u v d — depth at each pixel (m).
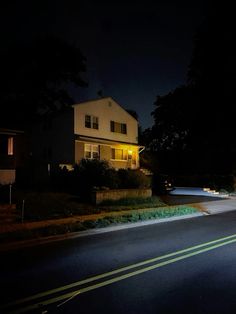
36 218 14.82
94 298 5.95
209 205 22.41
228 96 34.97
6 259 8.68
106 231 13.05
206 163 42.91
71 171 23.36
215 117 36.41
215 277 7.12
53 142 31.50
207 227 13.93
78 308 5.52
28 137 34.09
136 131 36.25
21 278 7.06
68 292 6.24
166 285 6.62
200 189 35.25
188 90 40.09
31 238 10.96
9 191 18.02
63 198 19.70
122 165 34.16
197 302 5.78
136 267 7.86
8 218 14.45
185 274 7.32
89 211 17.23
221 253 9.18
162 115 48.09
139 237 11.69
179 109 43.84
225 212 19.95
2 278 7.07
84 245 10.38
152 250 9.58
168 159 49.41
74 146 29.42
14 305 5.65
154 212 17.22
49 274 7.34
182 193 31.30
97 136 31.64
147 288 6.45
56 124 31.42
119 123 34.19
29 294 6.14
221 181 35.44
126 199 21.48
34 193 19.94
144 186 24.80
